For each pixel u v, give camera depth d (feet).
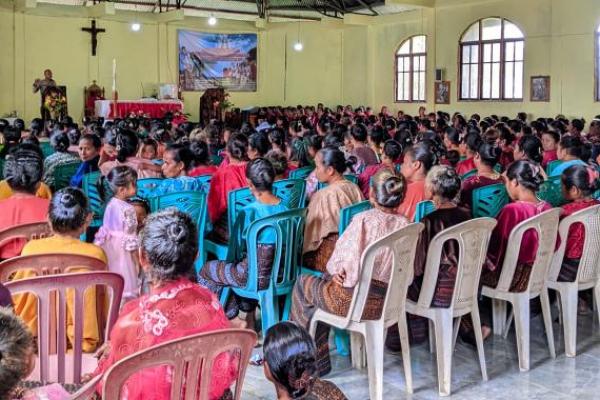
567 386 11.76
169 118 46.62
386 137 25.29
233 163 16.47
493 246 12.43
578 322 15.05
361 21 56.80
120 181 12.14
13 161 11.61
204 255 15.23
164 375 6.62
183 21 59.77
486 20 48.55
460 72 50.37
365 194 17.60
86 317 9.17
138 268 12.03
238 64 62.54
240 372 6.96
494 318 14.20
